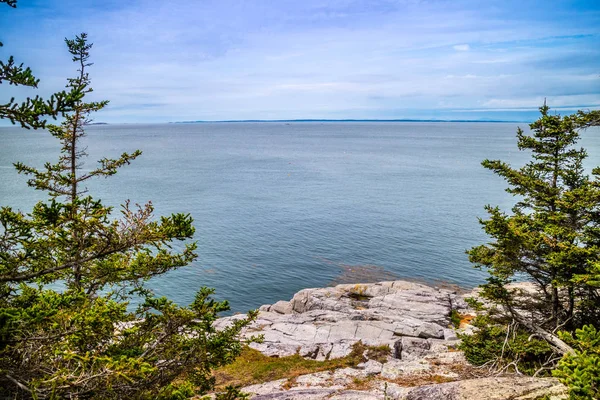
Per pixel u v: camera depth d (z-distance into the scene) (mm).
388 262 50750
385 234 60906
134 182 98062
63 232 7062
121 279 9383
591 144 180875
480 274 47312
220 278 45219
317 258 51719
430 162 153000
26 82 5262
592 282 11203
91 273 9070
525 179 16578
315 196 86812
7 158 128875
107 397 6797
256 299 41469
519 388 11219
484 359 16531
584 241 14320
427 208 76438
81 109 10891
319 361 23922
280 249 54312
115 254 9352
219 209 73438
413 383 17516
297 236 59594
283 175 117250
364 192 91812
